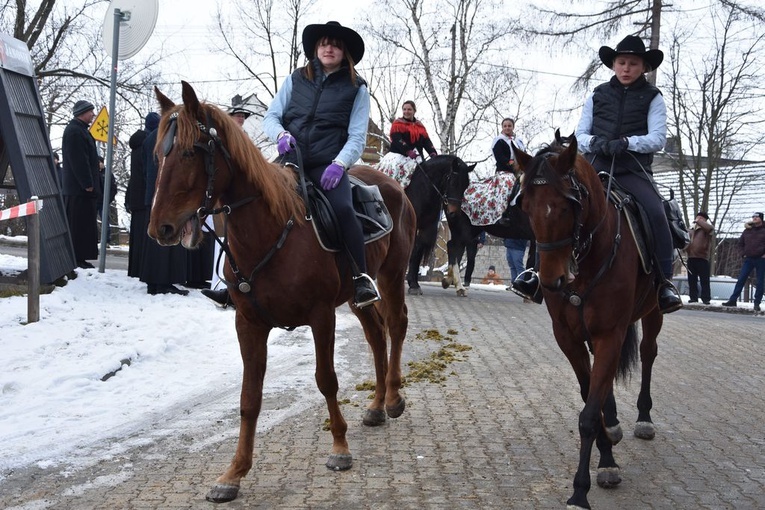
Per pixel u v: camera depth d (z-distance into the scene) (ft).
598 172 18.45
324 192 16.99
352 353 27.48
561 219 14.25
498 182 41.70
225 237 15.84
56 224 32.22
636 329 18.34
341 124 17.75
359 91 18.03
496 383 24.53
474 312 38.37
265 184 15.26
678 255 21.53
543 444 18.84
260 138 67.41
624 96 19.07
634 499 15.62
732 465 17.83
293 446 18.06
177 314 30.07
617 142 17.99
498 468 17.11
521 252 50.21
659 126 18.47
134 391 21.85
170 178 13.92
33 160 30.45
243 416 15.48
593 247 15.66
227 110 19.60
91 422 19.19
